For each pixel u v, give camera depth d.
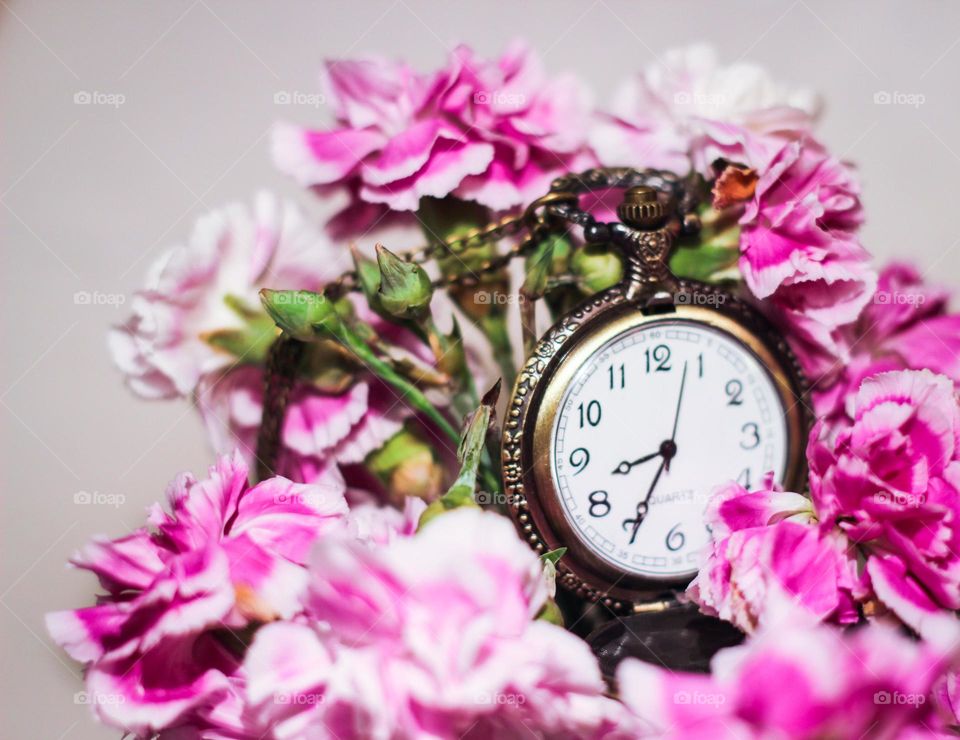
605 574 0.20
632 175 0.21
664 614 0.20
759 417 0.20
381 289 0.20
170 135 0.23
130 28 0.22
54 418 0.23
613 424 0.20
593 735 0.17
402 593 0.16
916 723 0.18
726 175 0.20
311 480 0.21
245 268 0.20
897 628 0.18
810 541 0.18
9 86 0.22
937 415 0.18
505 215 0.21
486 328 0.21
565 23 0.23
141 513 0.23
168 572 0.18
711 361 0.20
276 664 0.17
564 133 0.21
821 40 0.23
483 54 0.23
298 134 0.20
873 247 0.24
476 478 0.20
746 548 0.18
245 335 0.20
